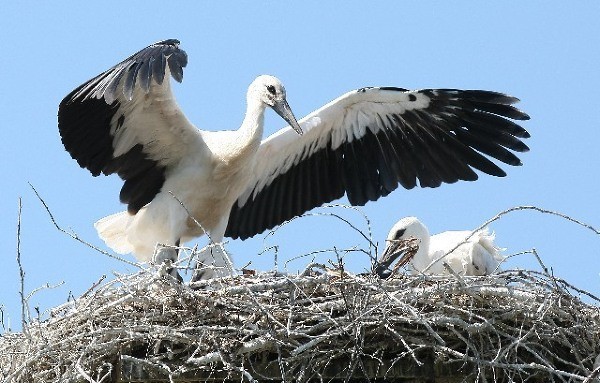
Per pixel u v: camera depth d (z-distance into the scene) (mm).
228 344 11570
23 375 11734
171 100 14516
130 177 15172
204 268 12523
